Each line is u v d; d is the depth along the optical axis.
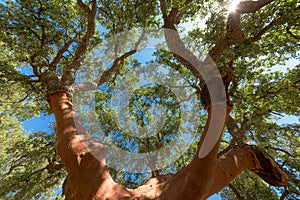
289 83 6.08
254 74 6.79
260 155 3.84
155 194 2.54
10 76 7.06
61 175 8.55
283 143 7.54
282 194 7.41
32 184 7.78
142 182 5.51
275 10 5.28
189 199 2.31
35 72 7.21
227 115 2.58
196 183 2.36
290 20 5.18
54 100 4.11
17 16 6.76
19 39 6.72
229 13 4.73
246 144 4.08
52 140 8.46
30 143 8.40
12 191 7.58
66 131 3.38
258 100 6.62
